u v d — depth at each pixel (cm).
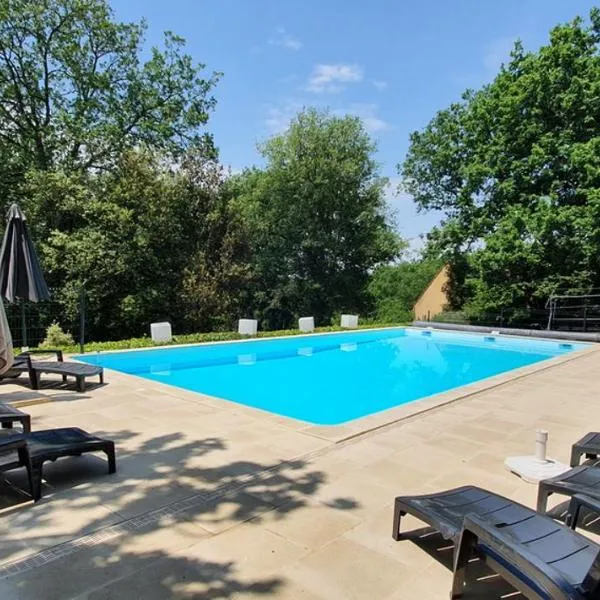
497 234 1789
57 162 1762
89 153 1797
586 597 162
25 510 312
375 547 273
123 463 396
